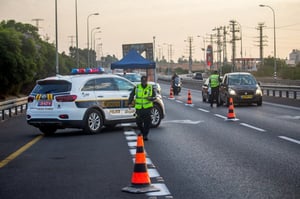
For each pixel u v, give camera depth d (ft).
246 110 124.57
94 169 49.47
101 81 81.30
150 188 39.63
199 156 56.39
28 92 249.34
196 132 79.66
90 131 79.00
